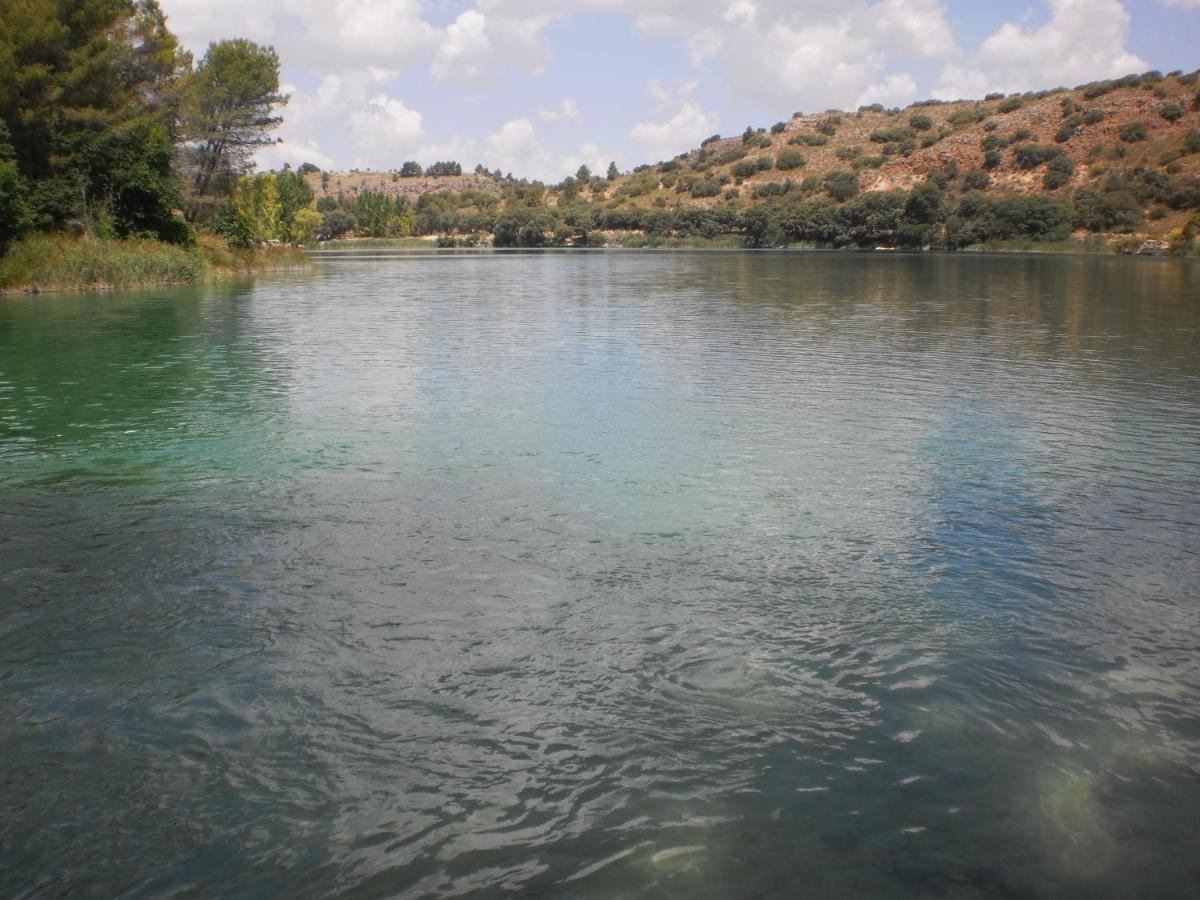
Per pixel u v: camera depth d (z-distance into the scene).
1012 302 21.17
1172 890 2.38
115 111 31.06
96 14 29.69
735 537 5.03
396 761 2.98
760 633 3.88
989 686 3.44
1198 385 9.66
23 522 5.34
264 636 3.86
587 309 19.89
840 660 3.64
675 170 116.00
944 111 100.06
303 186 89.19
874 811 2.71
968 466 6.45
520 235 99.00
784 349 12.77
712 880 2.43
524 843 2.59
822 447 7.01
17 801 2.79
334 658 3.66
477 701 3.34
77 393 9.38
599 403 8.74
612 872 2.47
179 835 2.64
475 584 4.39
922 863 2.49
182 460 6.70
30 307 20.08
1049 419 7.98
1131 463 6.52
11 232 25.42
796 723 3.19
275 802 2.79
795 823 2.66
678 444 7.10
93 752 3.04
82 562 4.71
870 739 3.09
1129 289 25.12
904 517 5.36
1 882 2.45
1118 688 3.43
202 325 16.38
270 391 9.48
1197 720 3.21
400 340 13.98
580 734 3.13
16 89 27.05
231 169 42.03
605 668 3.58
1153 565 4.62
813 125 107.44
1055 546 4.89
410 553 4.80
